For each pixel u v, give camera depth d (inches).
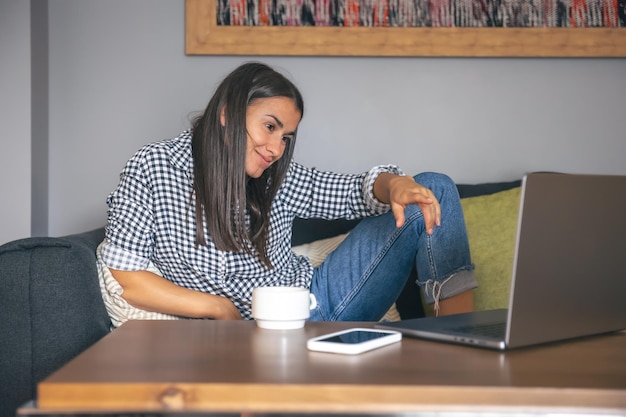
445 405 28.0
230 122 60.8
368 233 68.7
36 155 92.7
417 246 65.6
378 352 35.6
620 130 99.4
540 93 99.0
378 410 28.0
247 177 64.6
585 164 99.5
